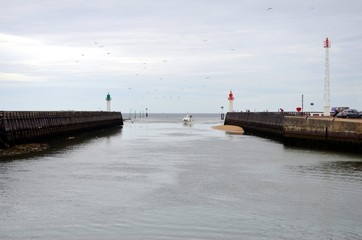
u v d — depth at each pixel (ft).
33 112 190.60
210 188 96.02
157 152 166.50
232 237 64.18
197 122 608.19
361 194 89.56
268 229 67.77
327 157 146.30
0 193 89.76
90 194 89.56
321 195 88.89
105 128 385.91
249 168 123.65
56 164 130.11
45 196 87.56
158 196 88.22
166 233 65.62
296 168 122.62
